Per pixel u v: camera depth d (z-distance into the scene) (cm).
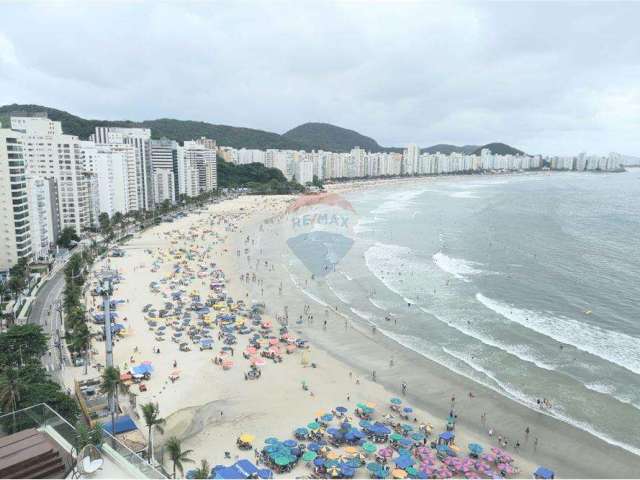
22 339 6091
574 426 5703
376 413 6025
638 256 13938
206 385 6500
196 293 10662
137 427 5066
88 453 2238
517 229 18600
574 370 7031
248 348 7762
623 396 6316
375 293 10756
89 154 18688
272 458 4862
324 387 6631
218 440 5294
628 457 5144
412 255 14300
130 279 11650
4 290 8925
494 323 8875
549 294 10469
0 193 10888
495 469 4991
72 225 16025
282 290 11088
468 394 6481
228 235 17962
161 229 19025
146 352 7444
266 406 6066
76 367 6581
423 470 4809
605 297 10231
